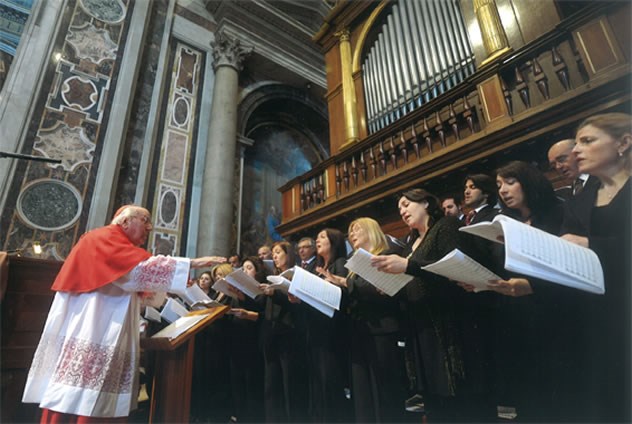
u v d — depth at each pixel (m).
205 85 8.62
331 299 2.00
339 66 7.00
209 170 7.67
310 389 2.29
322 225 5.66
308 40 10.59
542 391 1.47
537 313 1.52
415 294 1.81
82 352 1.66
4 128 5.60
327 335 2.24
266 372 2.53
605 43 2.88
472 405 1.61
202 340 3.24
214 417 3.04
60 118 6.17
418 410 2.56
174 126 7.80
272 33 10.02
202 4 9.27
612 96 2.74
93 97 6.62
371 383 1.95
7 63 6.05
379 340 1.97
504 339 1.69
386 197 4.54
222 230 7.27
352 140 5.94
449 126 4.18
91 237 1.94
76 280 1.80
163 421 1.88
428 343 1.71
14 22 6.33
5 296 1.99
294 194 6.36
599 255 1.25
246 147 9.45
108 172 6.28
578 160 1.46
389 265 1.67
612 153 1.39
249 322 3.01
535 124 3.15
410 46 5.68
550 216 1.69
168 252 6.93
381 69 6.16
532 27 3.90
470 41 4.48
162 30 8.25
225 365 3.18
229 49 8.94
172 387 1.94
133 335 1.88
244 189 9.12
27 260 2.11
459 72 4.72
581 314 1.36
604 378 1.22
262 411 2.82
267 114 10.52
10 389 1.95
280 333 2.54
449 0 5.24
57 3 6.75
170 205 7.22
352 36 7.10
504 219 1.22
